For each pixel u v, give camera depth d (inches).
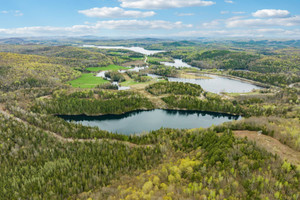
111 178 3149.6
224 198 2064.5
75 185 2994.6
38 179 3159.5
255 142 3245.6
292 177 2310.5
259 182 2234.3
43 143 4466.0
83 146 4323.3
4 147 4224.9
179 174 2736.2
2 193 2972.4
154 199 2226.9
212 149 3250.5
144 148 4254.4
